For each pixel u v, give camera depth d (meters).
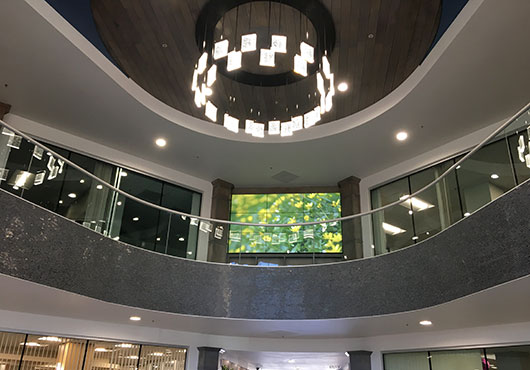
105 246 8.40
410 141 11.52
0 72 9.13
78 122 10.94
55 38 8.17
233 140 11.77
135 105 10.27
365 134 11.26
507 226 6.37
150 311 8.89
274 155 12.45
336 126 11.38
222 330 10.95
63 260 7.47
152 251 9.27
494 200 6.68
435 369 10.38
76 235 7.84
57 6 8.16
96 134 11.48
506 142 6.99
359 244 9.59
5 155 7.18
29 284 6.96
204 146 12.04
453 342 10.03
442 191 8.68
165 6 7.86
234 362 14.33
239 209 14.16
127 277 8.66
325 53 8.49
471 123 10.62
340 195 13.84
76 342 9.98
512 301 7.23
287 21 8.16
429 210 8.88
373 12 7.81
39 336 9.53
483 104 9.84
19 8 7.52
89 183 8.94
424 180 12.16
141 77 9.90
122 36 8.62
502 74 8.77
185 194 13.70
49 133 11.03
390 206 9.42
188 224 10.08
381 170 13.08
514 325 9.21
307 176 13.59
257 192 14.34
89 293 7.84
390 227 9.41
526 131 6.50
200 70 7.64
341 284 9.34
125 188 12.41
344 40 8.48
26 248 6.88
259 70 9.59
